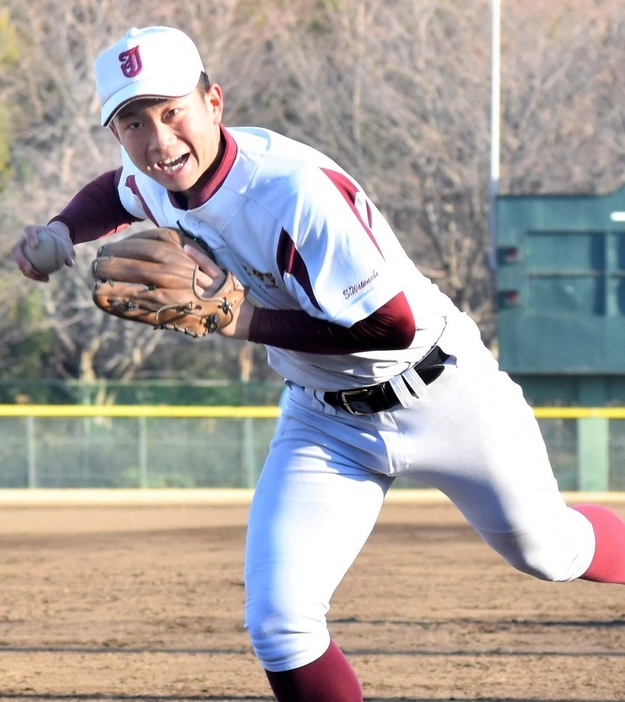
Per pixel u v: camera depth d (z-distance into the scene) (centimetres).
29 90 7444
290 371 1041
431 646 1742
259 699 1415
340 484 1025
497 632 1861
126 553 2894
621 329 5009
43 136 7244
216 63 7394
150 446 5197
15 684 1503
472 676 1530
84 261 6969
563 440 4922
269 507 1016
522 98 7325
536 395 5181
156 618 2016
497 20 6128
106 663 1636
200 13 7631
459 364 1029
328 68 7475
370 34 7388
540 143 7269
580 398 5144
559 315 5034
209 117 922
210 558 2798
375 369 1000
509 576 2459
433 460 1036
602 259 5012
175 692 1455
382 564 2650
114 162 7169
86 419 5191
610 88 7494
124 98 885
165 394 6122
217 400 6066
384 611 2064
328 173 944
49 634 1869
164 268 938
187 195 965
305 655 977
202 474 5175
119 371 7650
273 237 938
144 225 6962
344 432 1031
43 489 5141
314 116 7475
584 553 1109
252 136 959
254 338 966
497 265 5053
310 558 991
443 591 2278
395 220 7306
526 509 1052
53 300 7375
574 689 1455
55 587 2356
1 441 5175
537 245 5034
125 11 7406
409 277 1009
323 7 7844
